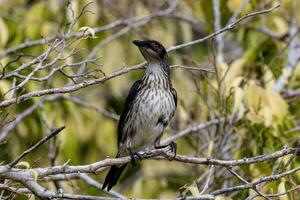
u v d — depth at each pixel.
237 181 12.09
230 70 13.20
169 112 12.20
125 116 12.23
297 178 11.70
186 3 17.16
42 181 12.26
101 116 16.73
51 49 9.79
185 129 13.59
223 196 11.10
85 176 12.59
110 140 16.70
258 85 13.30
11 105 9.70
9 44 15.80
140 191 15.73
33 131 14.98
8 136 14.59
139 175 16.73
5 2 16.80
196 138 13.23
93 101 17.08
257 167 12.05
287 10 15.95
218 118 12.70
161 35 17.36
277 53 14.87
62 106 15.45
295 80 14.65
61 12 15.57
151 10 17.94
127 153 12.40
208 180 10.56
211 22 15.04
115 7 17.30
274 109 12.83
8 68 13.72
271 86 13.72
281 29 15.45
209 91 13.08
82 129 15.90
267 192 11.30
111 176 11.60
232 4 15.19
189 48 17.62
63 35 9.97
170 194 15.91
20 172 8.95
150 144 12.32
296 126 13.59
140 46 12.05
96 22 16.45
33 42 13.62
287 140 12.97
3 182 10.02
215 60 12.51
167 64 12.18
